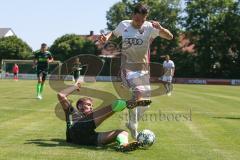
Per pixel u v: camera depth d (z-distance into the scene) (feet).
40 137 37.68
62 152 31.50
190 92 124.88
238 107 74.54
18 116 52.06
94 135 34.06
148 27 35.53
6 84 148.56
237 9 309.63
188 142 37.42
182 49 322.75
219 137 40.55
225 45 305.53
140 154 31.73
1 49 383.04
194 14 311.06
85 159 29.48
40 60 79.82
